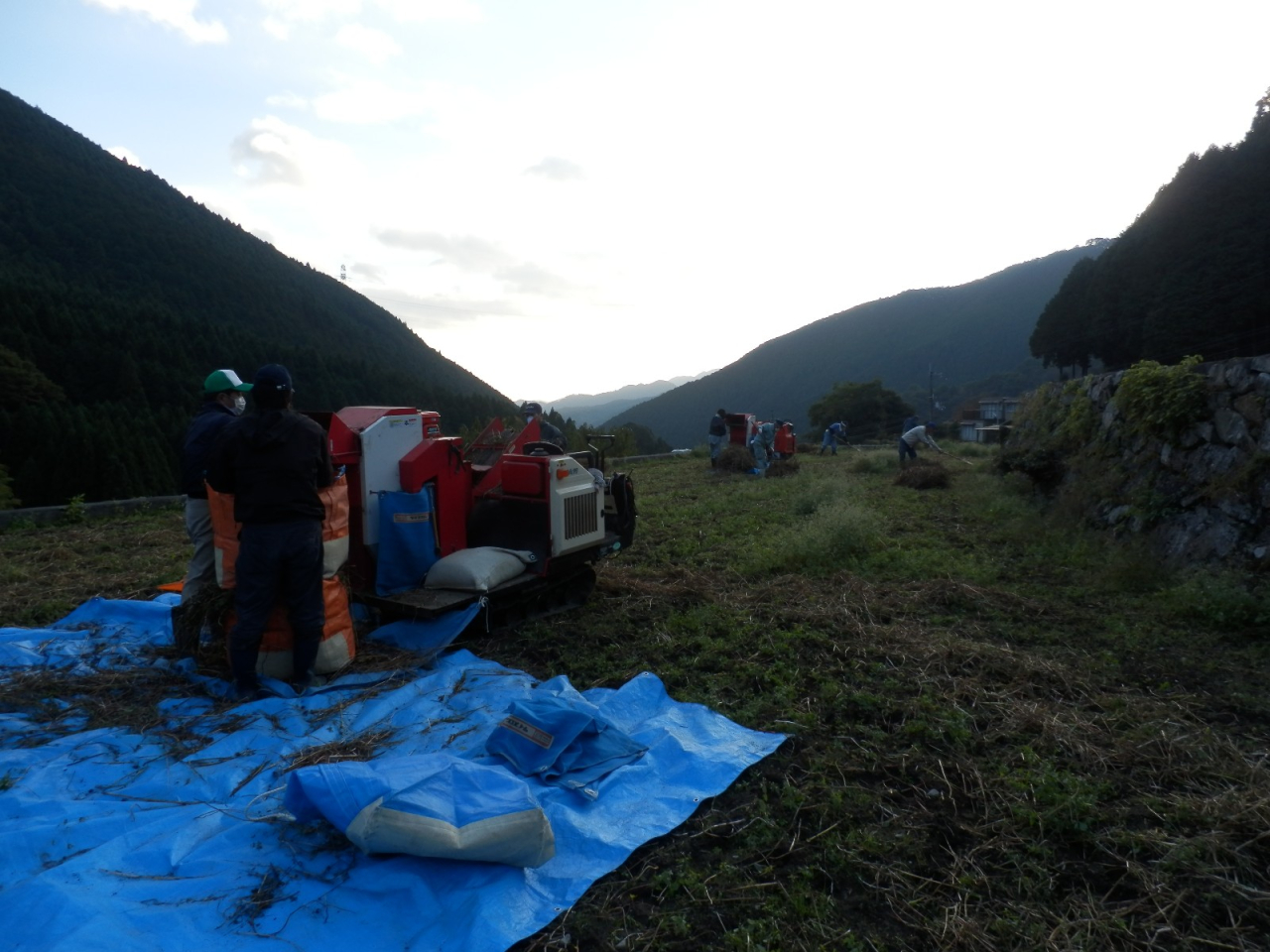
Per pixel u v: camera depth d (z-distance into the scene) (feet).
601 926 8.45
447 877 8.79
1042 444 35.63
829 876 9.36
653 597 21.22
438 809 8.91
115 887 8.40
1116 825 10.19
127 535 33.60
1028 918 8.61
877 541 27.66
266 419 13.41
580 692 14.71
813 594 21.08
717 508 38.32
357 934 7.95
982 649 16.25
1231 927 8.40
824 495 36.81
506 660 16.62
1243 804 10.44
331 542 14.90
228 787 10.93
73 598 22.06
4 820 10.01
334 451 16.76
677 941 8.30
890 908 8.84
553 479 18.52
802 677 15.33
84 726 13.02
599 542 20.36
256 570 13.55
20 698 13.93
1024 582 22.58
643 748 12.00
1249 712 13.65
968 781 11.36
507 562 17.81
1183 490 23.24
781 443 70.79
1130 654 16.51
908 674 15.34
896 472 53.72
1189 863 9.41
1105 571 22.15
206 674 14.75
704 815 10.64
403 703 13.80
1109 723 13.08
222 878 8.68
